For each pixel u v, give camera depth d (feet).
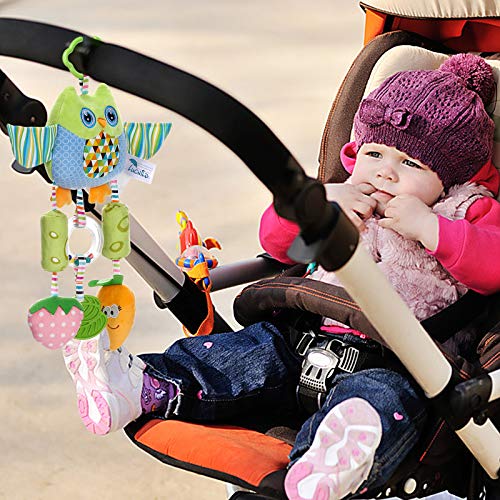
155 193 16.52
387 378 6.28
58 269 6.07
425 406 6.11
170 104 4.75
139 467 9.77
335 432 5.85
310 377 6.89
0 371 11.41
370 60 8.47
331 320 7.14
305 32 28.53
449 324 6.88
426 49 8.43
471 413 5.76
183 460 6.17
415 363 5.52
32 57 5.24
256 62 25.07
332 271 4.94
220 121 4.68
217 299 13.08
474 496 6.37
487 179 7.52
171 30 28.37
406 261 7.05
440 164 7.20
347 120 8.38
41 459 9.84
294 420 7.04
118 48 5.00
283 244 7.59
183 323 7.53
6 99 5.66
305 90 22.62
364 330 6.52
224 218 15.51
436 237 6.71
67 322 6.08
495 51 8.55
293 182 4.67
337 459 5.75
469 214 7.11
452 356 6.09
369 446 5.82
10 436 10.19
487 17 8.21
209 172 17.65
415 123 7.15
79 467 9.73
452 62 7.76
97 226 6.27
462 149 7.17
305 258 4.78
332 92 22.48
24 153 5.62
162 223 15.30
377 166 7.34
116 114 5.96
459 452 6.31
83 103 5.81
